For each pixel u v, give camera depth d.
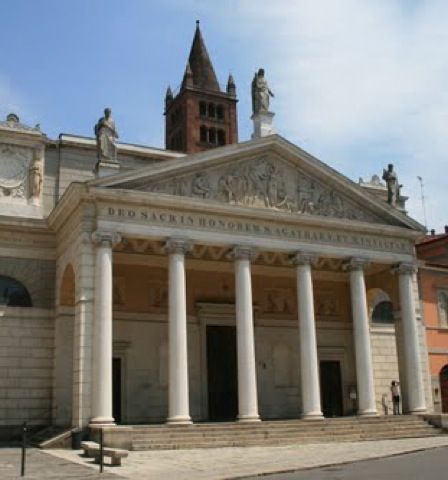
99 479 21.22
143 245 41.59
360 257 43.25
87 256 35.88
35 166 43.72
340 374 50.09
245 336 38.22
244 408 37.09
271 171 41.75
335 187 43.44
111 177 36.50
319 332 49.84
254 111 44.44
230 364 46.66
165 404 43.66
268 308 48.75
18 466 25.09
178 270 37.34
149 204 37.44
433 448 31.11
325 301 50.78
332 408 49.25
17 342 40.44
